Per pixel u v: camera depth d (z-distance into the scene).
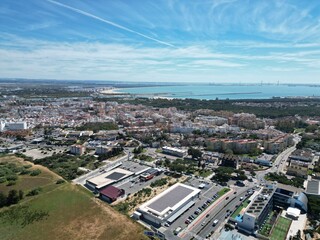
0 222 175.12
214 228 166.88
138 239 154.62
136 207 195.12
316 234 157.00
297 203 188.38
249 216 161.25
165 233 162.12
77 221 175.25
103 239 155.25
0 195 197.75
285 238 154.25
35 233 162.38
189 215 182.62
